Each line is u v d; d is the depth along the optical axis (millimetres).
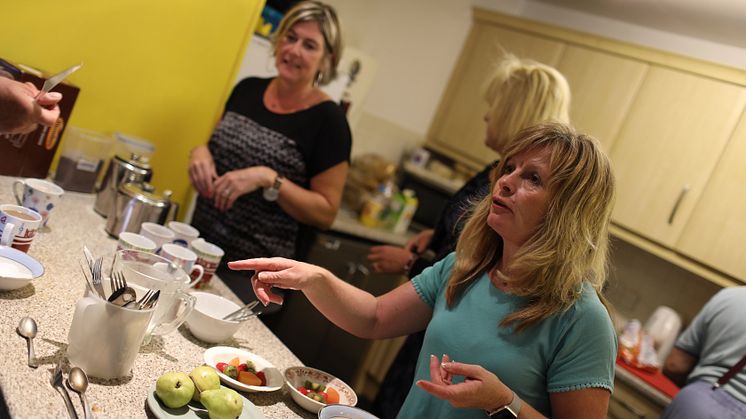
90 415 977
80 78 2135
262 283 1369
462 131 4043
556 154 1240
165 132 2408
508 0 4070
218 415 1095
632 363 2998
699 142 3084
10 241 1388
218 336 1415
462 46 4141
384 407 2096
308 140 2281
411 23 3883
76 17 2053
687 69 3170
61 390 1007
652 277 3477
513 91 2043
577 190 1217
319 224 2352
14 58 1990
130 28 2170
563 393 1187
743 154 2939
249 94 2361
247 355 1391
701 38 3328
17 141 1925
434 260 2012
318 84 2375
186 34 2303
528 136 1309
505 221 1271
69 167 2057
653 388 2797
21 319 1179
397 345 3730
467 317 1319
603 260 1277
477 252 1387
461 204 2059
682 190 3102
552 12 3936
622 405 2863
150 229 1706
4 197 1721
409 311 1514
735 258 2895
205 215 2305
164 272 1279
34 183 1666
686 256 3080
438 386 1098
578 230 1221
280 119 2281
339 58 2336
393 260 2461
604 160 1255
